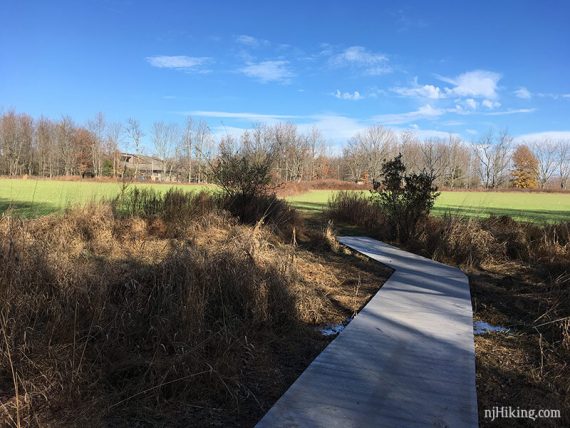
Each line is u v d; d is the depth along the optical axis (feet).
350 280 22.04
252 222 34.27
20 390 9.54
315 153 241.55
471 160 247.91
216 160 38.96
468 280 22.22
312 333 14.66
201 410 9.66
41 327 11.87
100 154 209.77
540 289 20.90
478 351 13.65
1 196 56.39
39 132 202.08
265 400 10.19
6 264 13.30
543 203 103.09
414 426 8.82
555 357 13.28
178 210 32.60
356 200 47.11
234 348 12.05
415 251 30.37
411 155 231.30
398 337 13.93
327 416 9.16
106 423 8.98
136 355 11.00
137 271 15.67
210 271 15.16
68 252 21.57
